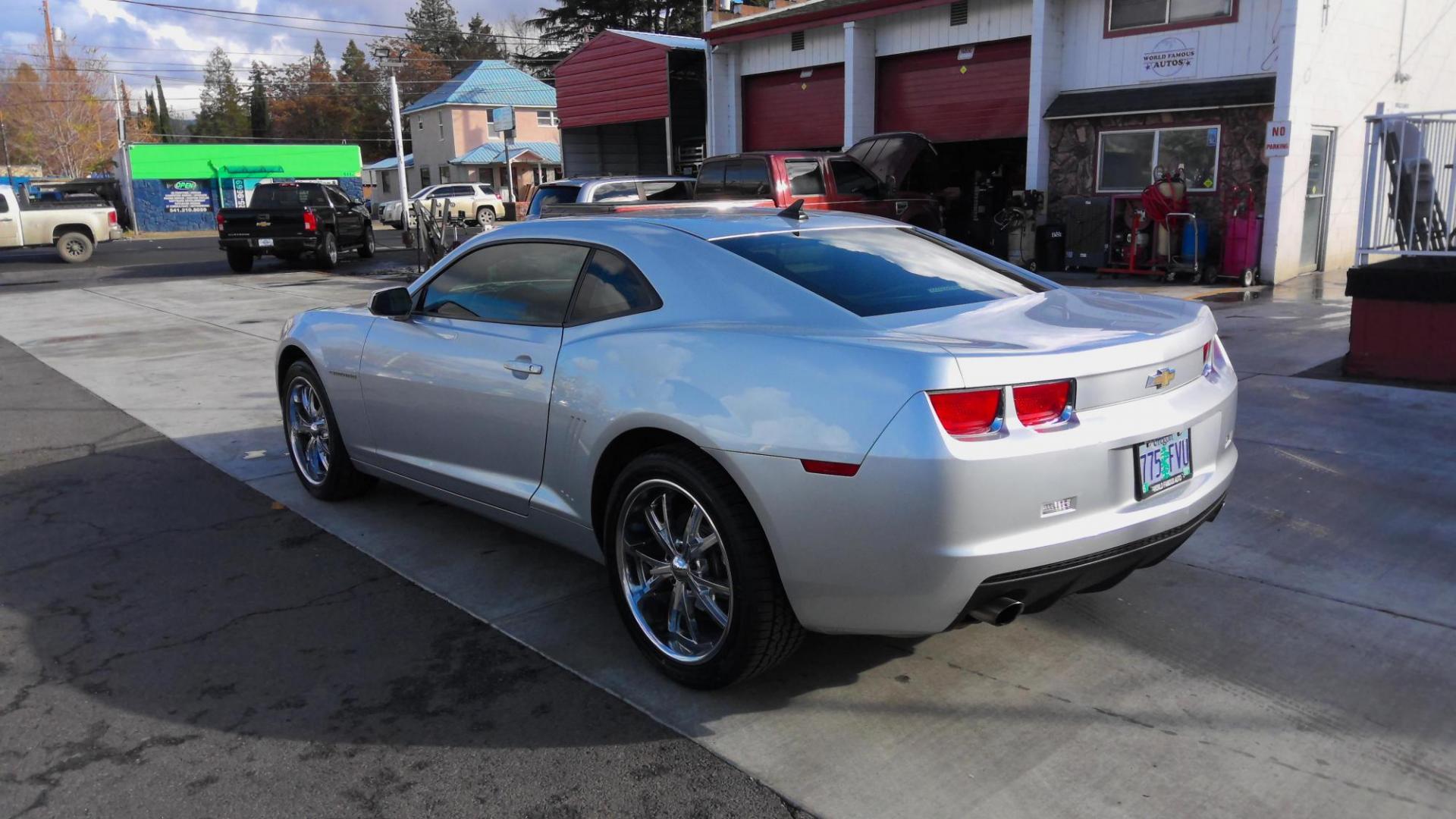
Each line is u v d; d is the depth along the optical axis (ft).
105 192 159.74
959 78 56.80
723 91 70.44
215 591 13.60
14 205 81.76
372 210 158.71
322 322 16.40
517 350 12.47
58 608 13.11
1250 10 44.06
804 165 44.55
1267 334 30.86
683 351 10.41
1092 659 11.14
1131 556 9.75
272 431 22.66
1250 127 44.39
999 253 52.13
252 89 292.81
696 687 10.58
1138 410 9.70
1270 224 43.52
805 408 9.24
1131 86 48.70
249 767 9.41
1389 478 16.81
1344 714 9.87
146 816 8.68
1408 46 50.29
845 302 10.69
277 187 72.59
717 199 46.03
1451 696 10.14
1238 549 14.11
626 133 86.33
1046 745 9.48
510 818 8.59
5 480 19.15
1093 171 50.21
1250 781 8.84
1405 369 23.47
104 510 17.22
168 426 23.34
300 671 11.26
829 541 9.14
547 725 10.03
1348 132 47.57
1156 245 45.62
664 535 10.74
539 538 12.99
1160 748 9.38
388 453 15.21
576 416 11.44
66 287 63.26
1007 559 8.82
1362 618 11.91
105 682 11.07
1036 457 8.84
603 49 77.56
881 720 10.00
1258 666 10.87
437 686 10.86
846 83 60.29
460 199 129.80
